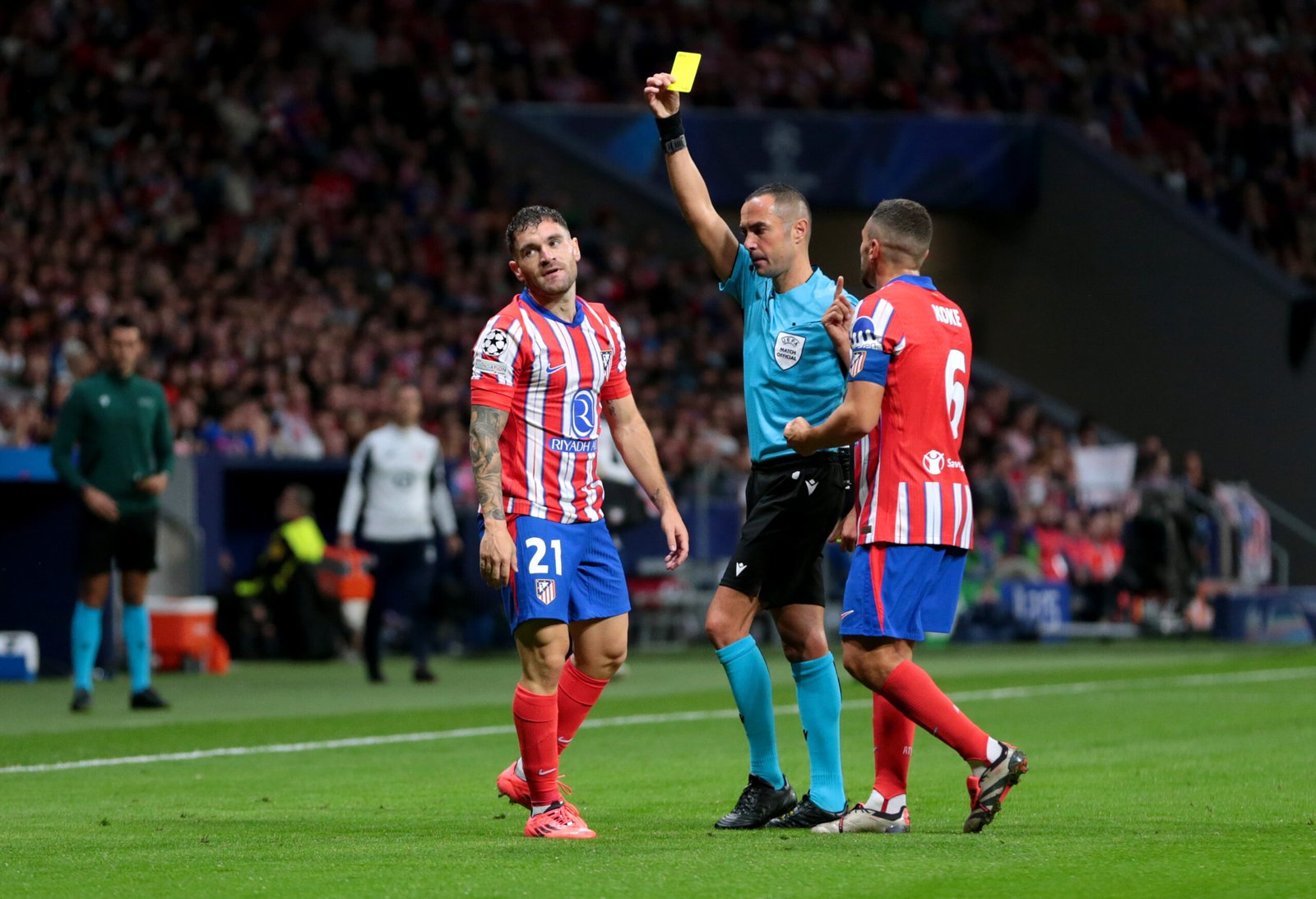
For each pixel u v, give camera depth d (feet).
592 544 64.44
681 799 75.61
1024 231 329.31
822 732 65.87
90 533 121.49
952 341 63.31
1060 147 322.55
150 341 227.81
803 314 66.18
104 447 121.60
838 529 68.54
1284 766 86.69
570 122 325.01
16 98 284.20
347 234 283.38
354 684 152.35
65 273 237.04
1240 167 345.31
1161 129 352.08
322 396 229.86
